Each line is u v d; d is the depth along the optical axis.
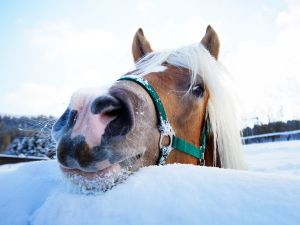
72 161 1.08
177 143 1.75
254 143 15.36
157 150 1.54
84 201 0.97
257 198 0.76
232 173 0.95
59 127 1.25
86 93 1.20
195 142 2.03
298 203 0.71
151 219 0.78
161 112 1.59
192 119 1.96
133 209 0.84
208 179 0.91
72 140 1.08
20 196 1.21
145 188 0.93
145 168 1.15
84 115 1.13
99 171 1.11
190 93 1.95
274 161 7.64
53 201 1.03
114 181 1.13
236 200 0.76
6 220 1.07
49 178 1.40
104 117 1.15
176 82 1.90
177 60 2.10
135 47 2.73
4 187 1.31
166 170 1.06
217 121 2.15
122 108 1.23
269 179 0.86
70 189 1.14
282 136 15.34
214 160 2.19
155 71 1.94
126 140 1.20
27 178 1.42
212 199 0.79
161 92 1.75
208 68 2.13
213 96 2.13
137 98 1.38
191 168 1.06
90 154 1.07
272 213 0.69
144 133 1.36
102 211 0.88
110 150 1.12
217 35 2.51
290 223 0.65
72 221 0.89
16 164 7.29
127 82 1.51
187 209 0.77
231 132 2.19
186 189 0.86
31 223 1.01
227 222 0.70
